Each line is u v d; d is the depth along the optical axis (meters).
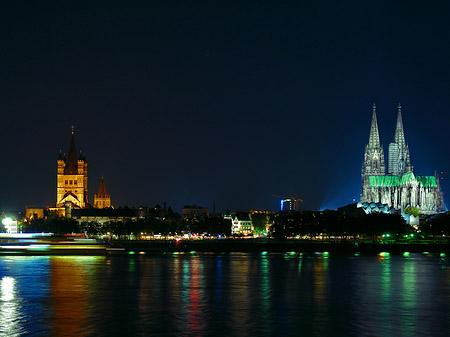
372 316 118.50
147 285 160.75
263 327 108.12
